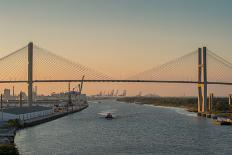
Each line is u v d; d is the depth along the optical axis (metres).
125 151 94.00
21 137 117.75
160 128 147.00
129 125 159.88
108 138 116.50
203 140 112.50
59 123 168.88
